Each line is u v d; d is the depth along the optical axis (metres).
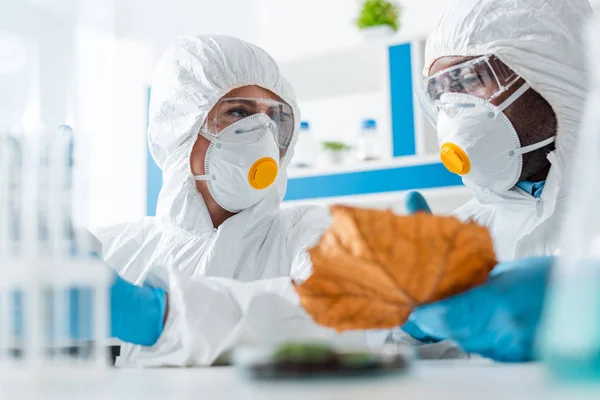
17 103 1.99
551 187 1.39
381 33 2.73
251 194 1.68
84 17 3.75
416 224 0.57
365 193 2.63
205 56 1.71
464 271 0.62
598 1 2.01
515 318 0.67
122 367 0.80
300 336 0.75
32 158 0.54
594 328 0.37
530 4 1.42
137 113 3.78
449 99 1.46
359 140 2.82
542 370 0.43
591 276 0.37
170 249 1.70
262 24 3.58
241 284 0.83
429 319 0.70
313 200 2.73
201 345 0.75
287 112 1.81
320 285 0.62
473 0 1.47
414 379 0.46
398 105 2.60
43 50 2.07
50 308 0.50
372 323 0.63
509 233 1.47
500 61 1.41
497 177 1.45
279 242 1.71
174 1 3.84
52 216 0.53
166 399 0.38
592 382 0.37
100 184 3.65
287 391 0.41
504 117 1.41
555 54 1.39
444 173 2.49
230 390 0.42
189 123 1.67
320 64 2.84
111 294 0.88
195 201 1.70
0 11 2.22
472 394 0.37
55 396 0.40
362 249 0.57
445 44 1.49
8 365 0.50
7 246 0.52
